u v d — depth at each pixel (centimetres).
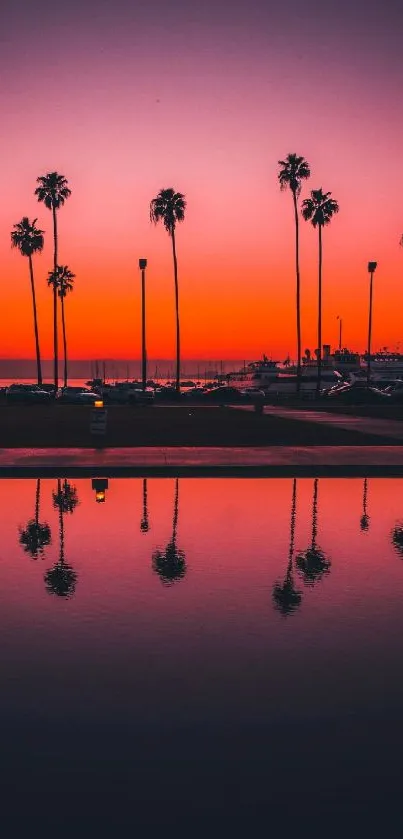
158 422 3678
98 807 402
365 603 781
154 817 393
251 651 638
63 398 7169
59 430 3062
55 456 2028
